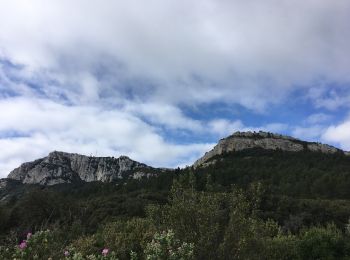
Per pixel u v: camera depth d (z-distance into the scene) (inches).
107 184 4013.3
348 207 2154.3
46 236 260.4
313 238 687.1
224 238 386.3
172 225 398.6
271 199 1806.1
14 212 1311.5
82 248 426.9
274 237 641.6
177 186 441.7
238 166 4859.7
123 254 442.0
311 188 3474.4
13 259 228.7
